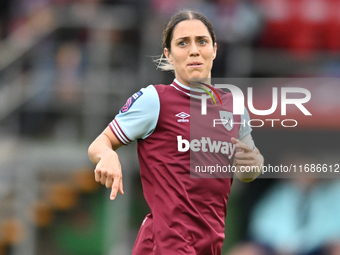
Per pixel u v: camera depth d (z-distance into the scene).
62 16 31.12
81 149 29.52
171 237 11.72
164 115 12.22
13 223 29.31
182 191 11.83
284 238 25.66
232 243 28.92
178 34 12.46
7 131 30.41
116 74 30.14
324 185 25.61
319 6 31.42
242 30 29.44
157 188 12.10
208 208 12.05
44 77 30.81
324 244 24.83
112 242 28.61
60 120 30.80
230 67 28.64
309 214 25.42
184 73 12.41
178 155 12.08
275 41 31.11
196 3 29.30
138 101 12.37
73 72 30.66
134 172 29.88
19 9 36.28
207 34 12.49
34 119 30.77
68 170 30.30
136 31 30.25
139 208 30.75
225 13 29.17
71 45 31.19
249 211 28.95
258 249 26.67
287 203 25.91
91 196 31.16
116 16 30.52
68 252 31.03
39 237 30.89
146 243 12.23
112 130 12.45
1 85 31.22
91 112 30.06
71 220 31.30
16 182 29.12
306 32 31.23
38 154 28.98
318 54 30.38
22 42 31.81
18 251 29.45
